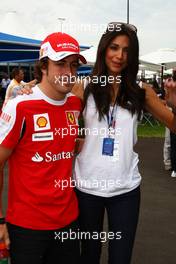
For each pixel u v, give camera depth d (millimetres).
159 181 6789
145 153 9539
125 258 2547
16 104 2137
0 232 2250
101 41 2469
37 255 2242
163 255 3855
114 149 2482
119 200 2523
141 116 2588
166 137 7570
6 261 2266
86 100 2469
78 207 2543
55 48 2133
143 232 4418
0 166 2215
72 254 2396
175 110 2590
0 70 24234
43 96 2180
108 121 2480
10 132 2154
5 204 5129
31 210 2213
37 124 2168
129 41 2434
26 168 2211
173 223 4715
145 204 5449
